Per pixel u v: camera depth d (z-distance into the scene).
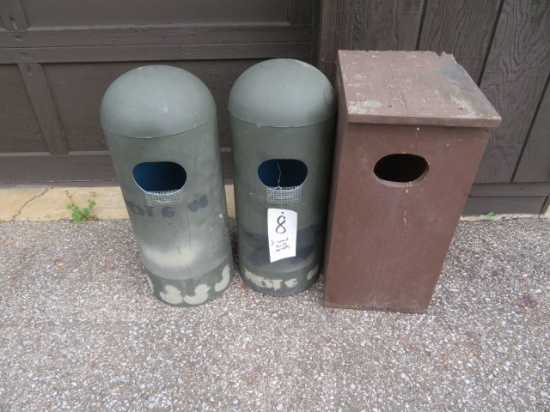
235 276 2.14
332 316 1.92
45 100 2.45
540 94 2.01
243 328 1.86
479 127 1.33
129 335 1.84
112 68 2.38
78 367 1.72
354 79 1.52
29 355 1.77
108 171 2.74
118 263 2.21
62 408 1.58
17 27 2.21
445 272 2.13
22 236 2.39
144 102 1.40
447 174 1.46
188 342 1.81
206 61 2.34
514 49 1.89
